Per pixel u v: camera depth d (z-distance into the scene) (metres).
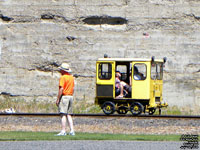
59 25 101.44
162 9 98.81
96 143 42.69
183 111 87.31
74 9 101.12
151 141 44.47
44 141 43.91
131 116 69.00
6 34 102.56
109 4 100.19
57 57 101.06
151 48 98.81
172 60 98.19
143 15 99.19
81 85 99.81
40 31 101.75
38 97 100.88
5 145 41.34
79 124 62.38
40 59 101.38
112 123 63.12
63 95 50.84
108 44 100.00
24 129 58.66
